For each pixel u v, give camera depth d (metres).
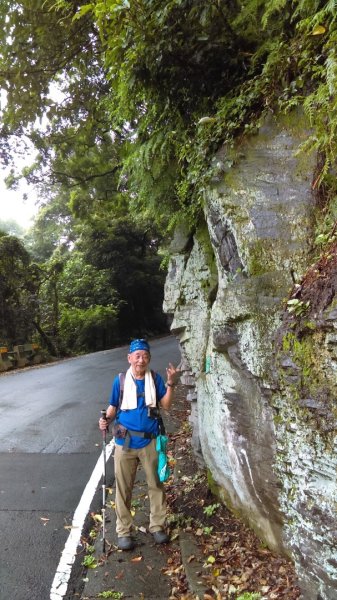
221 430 3.45
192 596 2.95
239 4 3.23
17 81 7.98
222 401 3.32
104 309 22.22
